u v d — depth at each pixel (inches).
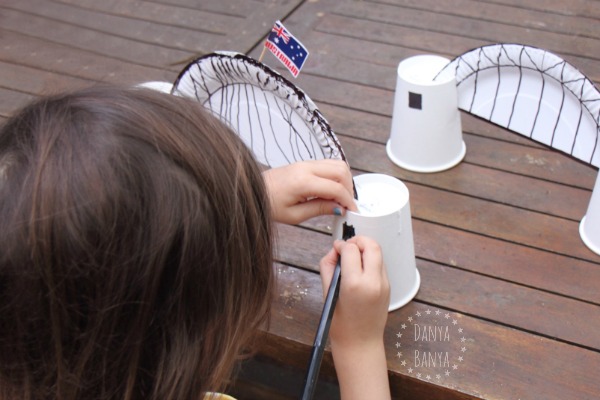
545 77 41.6
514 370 33.9
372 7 71.6
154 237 18.5
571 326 35.9
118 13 73.2
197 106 22.1
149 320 19.5
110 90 21.1
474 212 43.8
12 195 18.1
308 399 28.8
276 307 37.8
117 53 65.6
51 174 18.0
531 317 36.5
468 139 50.9
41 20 71.9
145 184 18.4
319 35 66.5
